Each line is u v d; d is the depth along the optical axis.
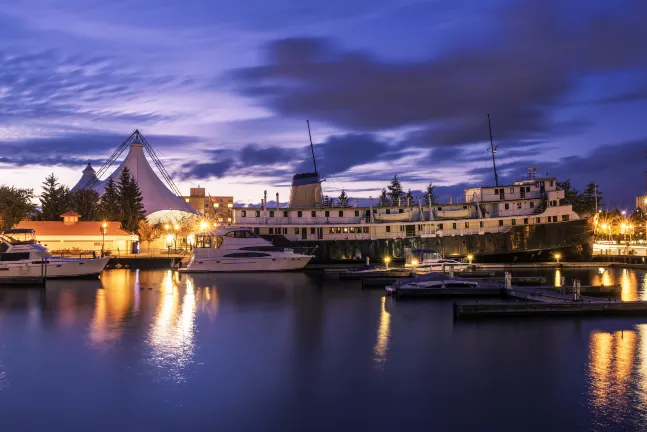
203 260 84.94
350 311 51.88
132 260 92.50
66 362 34.94
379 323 46.38
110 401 28.66
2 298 58.94
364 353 37.25
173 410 27.53
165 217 134.12
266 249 86.44
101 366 34.16
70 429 25.48
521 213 93.19
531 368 33.97
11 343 39.47
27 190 132.38
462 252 92.31
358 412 27.45
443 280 61.16
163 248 128.38
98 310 51.97
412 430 25.48
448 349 38.09
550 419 26.55
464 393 29.88
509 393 29.84
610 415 27.05
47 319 47.72
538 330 43.19
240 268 85.25
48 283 71.19
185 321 47.25
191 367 34.09
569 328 43.75
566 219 92.62
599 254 116.00
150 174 143.25
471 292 59.84
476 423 26.22
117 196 130.00
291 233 93.81
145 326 45.19
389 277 76.06
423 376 32.53
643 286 71.06
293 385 31.02
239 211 93.81
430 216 93.06
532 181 94.44
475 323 45.97
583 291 59.78
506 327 44.34
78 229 106.81
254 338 41.28
